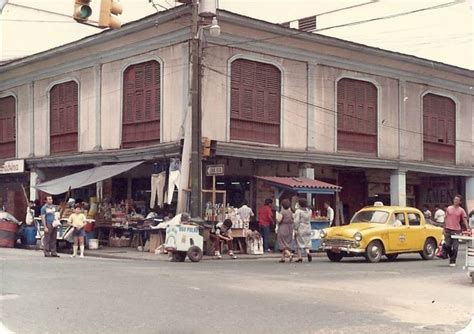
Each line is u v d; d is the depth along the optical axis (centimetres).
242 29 2372
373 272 1550
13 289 1104
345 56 2716
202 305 962
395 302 1048
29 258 1838
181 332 769
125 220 2412
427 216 2958
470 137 3297
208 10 2238
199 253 1861
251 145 2411
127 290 1103
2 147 3275
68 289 1108
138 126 2523
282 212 1894
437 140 3131
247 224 2228
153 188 2395
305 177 2589
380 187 3106
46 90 2983
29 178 3148
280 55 2519
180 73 2331
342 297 1087
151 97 2472
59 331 768
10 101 3228
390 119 2908
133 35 2502
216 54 2327
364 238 1878
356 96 2797
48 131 2969
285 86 2534
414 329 828
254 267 1652
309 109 2603
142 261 1856
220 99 2334
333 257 1958
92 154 2672
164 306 946
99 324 809
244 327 809
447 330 827
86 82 2766
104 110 2673
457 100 3234
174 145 2261
